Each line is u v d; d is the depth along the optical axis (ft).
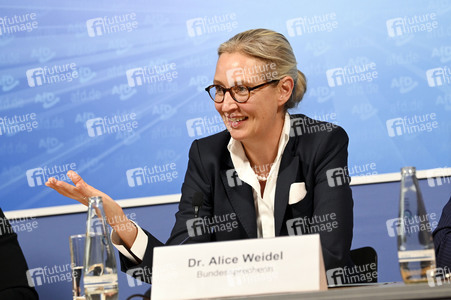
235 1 32.45
